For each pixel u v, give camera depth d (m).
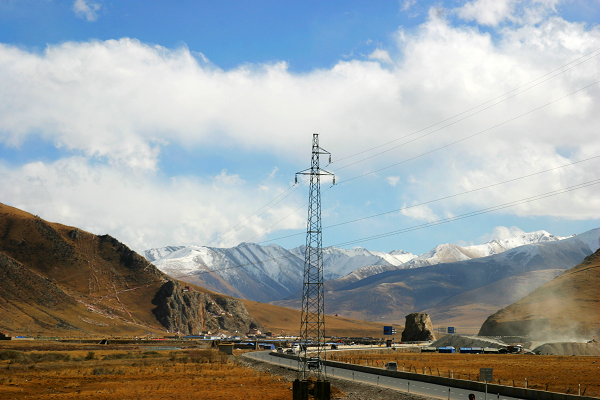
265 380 83.62
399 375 88.69
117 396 63.91
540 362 122.00
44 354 123.88
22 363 106.56
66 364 105.00
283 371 101.81
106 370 92.69
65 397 62.53
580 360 129.38
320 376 86.75
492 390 68.69
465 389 72.25
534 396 62.91
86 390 69.62
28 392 66.94
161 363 114.38
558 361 125.50
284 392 69.88
